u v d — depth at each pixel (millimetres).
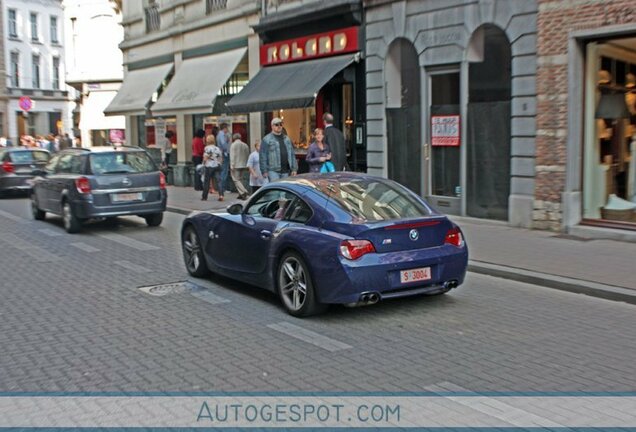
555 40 11609
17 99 59969
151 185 14375
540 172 12047
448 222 7520
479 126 13203
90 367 5930
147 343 6590
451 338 6578
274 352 6238
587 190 11891
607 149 11680
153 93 24875
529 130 12188
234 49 20891
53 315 7699
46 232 14344
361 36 15852
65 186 14180
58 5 65312
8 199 21578
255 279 8180
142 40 26578
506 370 5672
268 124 19969
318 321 7238
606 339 6492
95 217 13797
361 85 16016
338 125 17359
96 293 8742
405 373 5637
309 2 17250
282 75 18094
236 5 20578
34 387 5480
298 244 7281
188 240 9672
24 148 22016
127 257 11305
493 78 12914
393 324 7078
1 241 13156
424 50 14211
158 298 8430
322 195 7574
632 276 8586
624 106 11375
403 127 14977
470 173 13469
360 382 5445
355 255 6887
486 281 9062
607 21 10852
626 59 11211
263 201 8312
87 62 41312
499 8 12516
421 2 14141
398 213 7484
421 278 7203
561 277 8664
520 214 12445
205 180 18938
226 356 6152
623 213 11570
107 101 38656
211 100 20188
